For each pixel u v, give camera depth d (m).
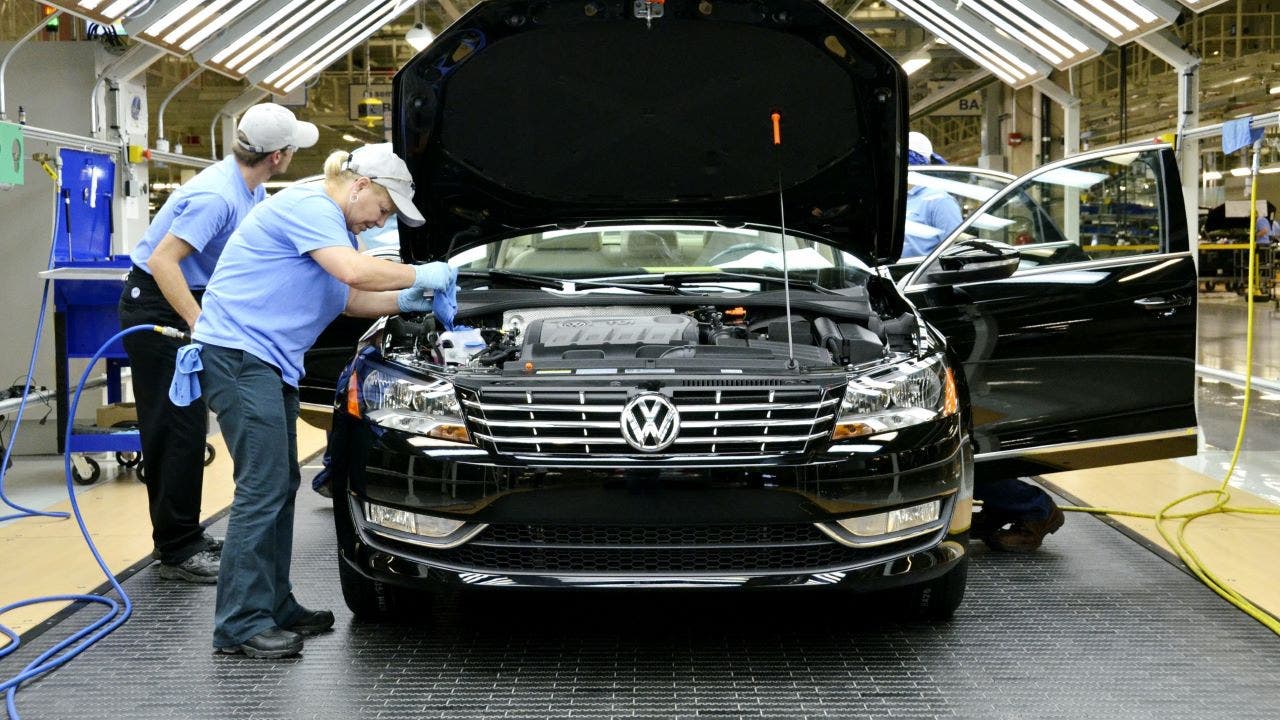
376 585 3.42
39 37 7.57
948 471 3.14
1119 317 4.13
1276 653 3.21
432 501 3.01
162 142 7.04
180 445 3.98
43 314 5.11
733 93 3.73
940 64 16.52
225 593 3.27
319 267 3.29
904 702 2.86
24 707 2.87
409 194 3.32
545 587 2.95
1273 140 21.53
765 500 2.95
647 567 2.98
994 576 4.02
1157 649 3.25
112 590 3.91
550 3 3.40
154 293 3.98
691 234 4.23
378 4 7.75
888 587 3.07
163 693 2.96
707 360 3.11
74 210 5.89
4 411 5.55
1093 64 18.36
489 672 3.10
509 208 4.07
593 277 4.09
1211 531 4.60
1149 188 4.18
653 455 2.94
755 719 2.75
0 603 3.78
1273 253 19.20
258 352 3.26
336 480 3.26
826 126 3.81
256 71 7.64
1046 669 3.09
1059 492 5.33
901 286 4.11
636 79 3.70
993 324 4.10
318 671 3.12
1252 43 15.92
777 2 3.43
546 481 2.94
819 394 3.00
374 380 3.20
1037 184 4.23
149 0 5.62
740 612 3.62
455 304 3.37
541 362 3.12
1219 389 9.23
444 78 3.60
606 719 2.76
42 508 5.16
